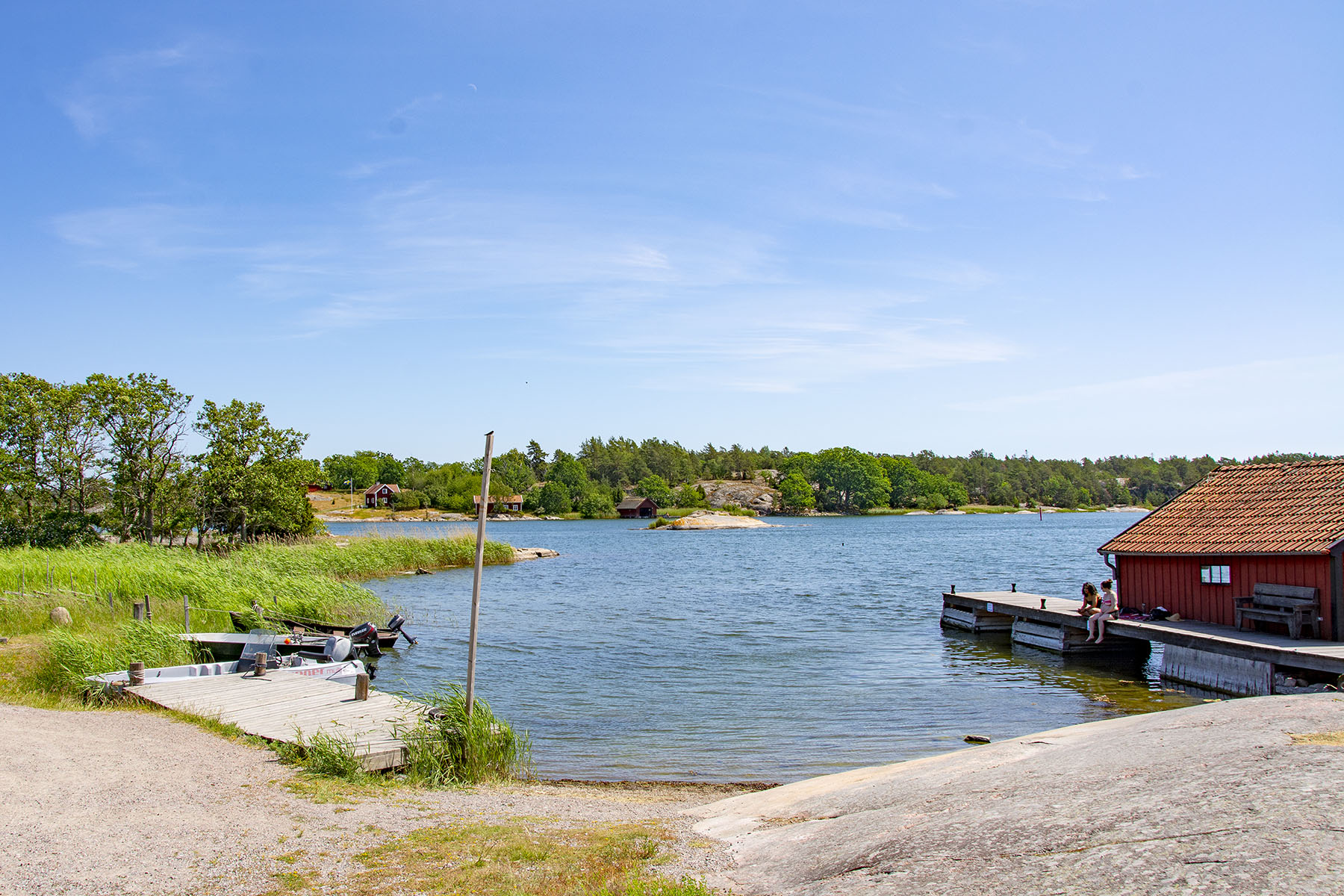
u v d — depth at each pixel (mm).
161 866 7465
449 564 53688
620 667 22438
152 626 19578
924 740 15359
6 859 7445
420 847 8062
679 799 11602
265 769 11055
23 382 39812
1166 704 17906
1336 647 16984
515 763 13383
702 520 134750
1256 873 5012
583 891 6719
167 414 42312
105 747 11867
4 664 18422
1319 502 19984
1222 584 20609
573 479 194375
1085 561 61938
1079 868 5594
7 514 38312
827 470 197125
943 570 55344
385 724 13156
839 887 6184
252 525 46688
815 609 35156
